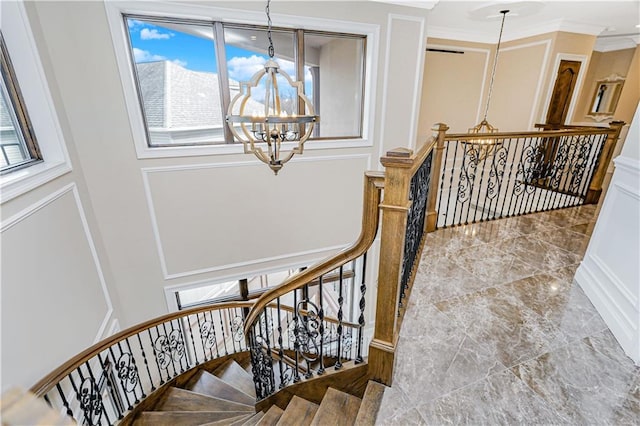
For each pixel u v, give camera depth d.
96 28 2.69
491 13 4.09
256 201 3.82
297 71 3.67
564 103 5.35
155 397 3.00
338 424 1.40
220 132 3.52
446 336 1.71
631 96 5.69
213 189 3.58
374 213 1.26
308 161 3.91
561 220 3.35
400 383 1.45
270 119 1.80
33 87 2.35
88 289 2.79
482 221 3.31
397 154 1.15
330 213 4.28
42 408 0.48
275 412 1.79
